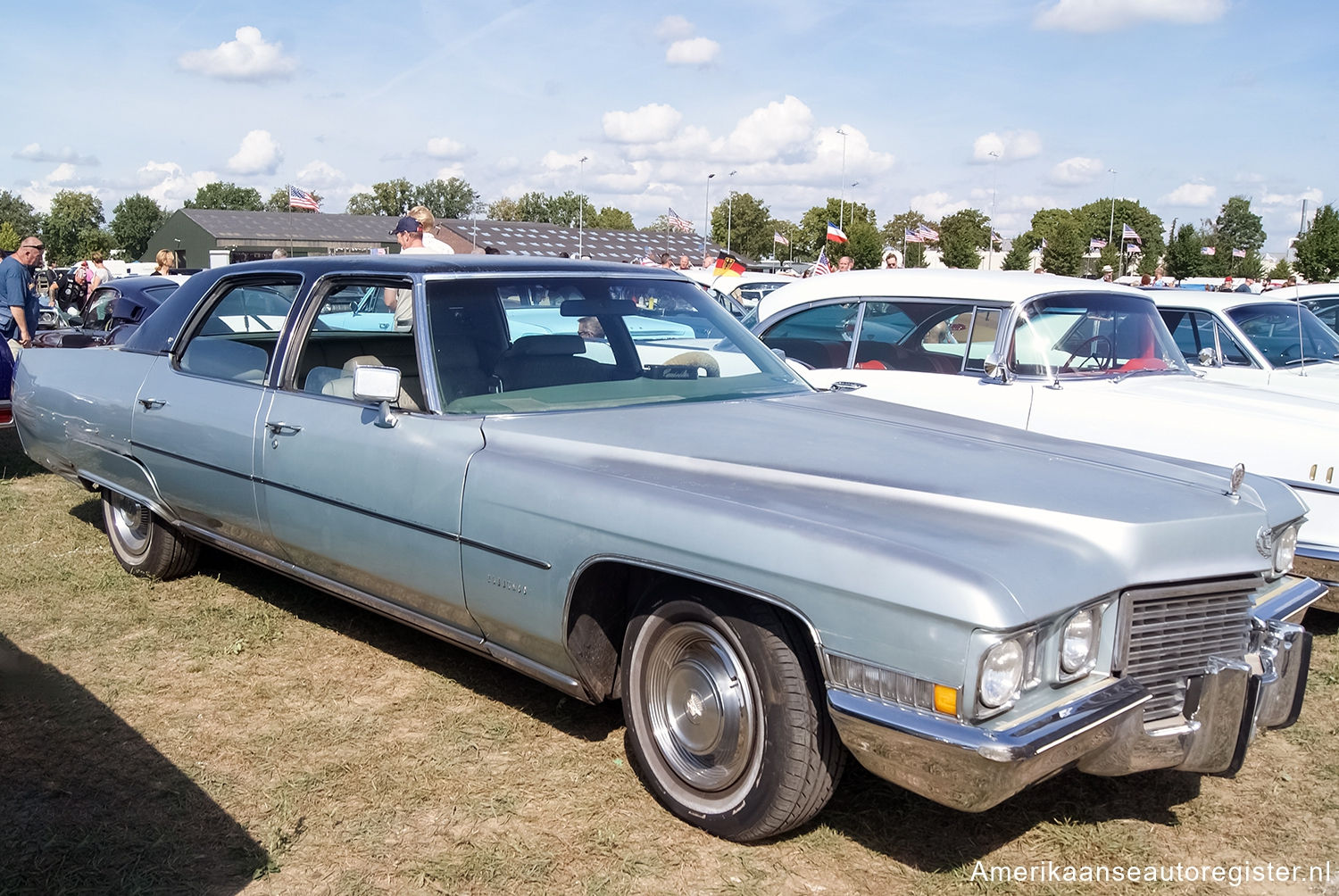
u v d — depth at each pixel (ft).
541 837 9.53
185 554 16.56
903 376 19.10
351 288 12.98
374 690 12.73
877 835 9.64
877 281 20.01
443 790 10.34
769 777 8.85
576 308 12.78
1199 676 8.84
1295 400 16.89
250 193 427.74
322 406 12.61
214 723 11.82
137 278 37.45
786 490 9.29
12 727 11.68
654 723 9.92
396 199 372.58
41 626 14.84
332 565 12.75
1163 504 9.11
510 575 10.40
